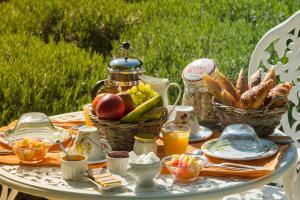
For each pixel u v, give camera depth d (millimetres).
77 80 4230
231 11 5980
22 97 3906
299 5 5672
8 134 2479
